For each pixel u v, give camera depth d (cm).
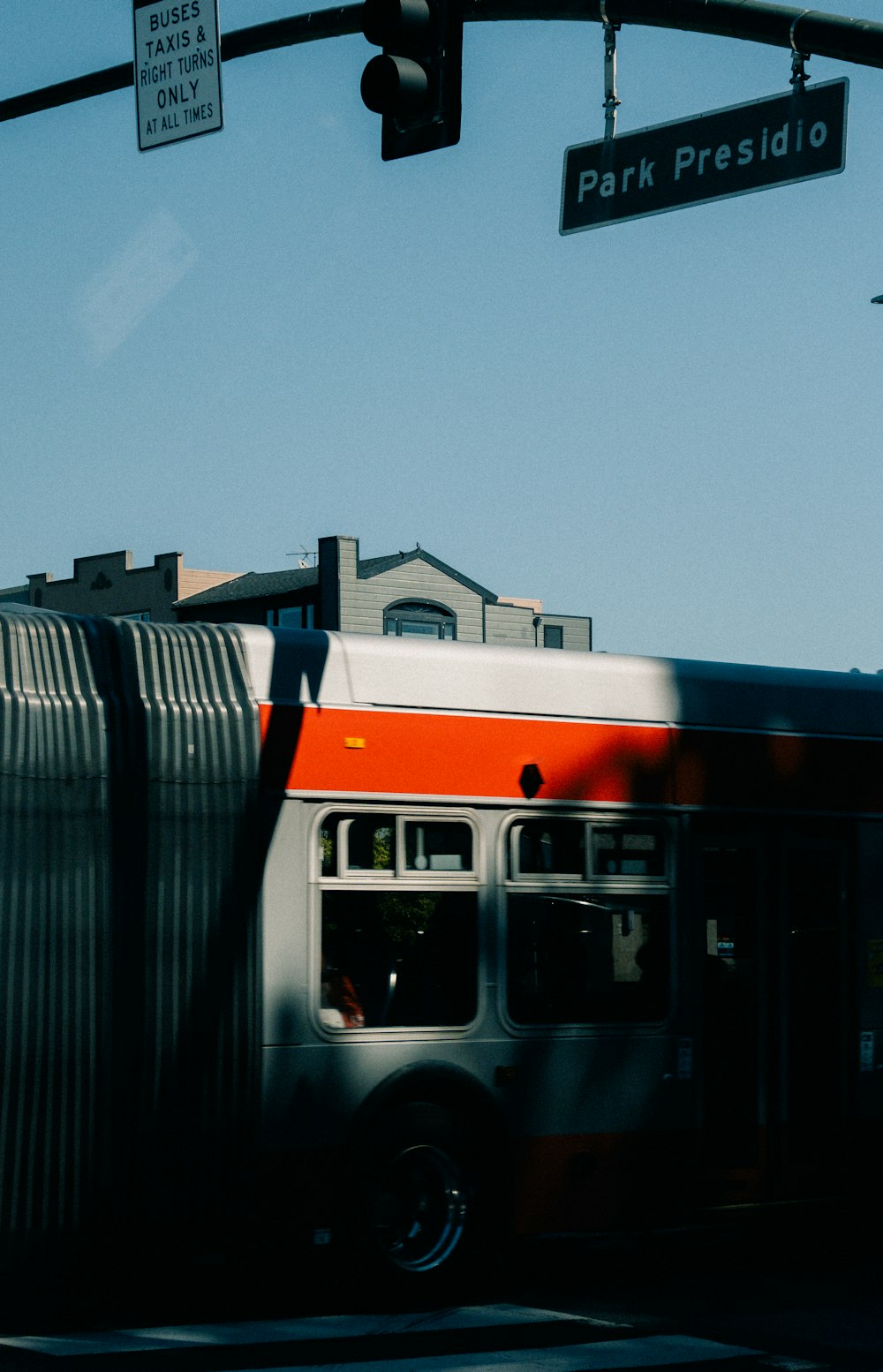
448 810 998
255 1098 916
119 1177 879
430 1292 959
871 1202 1148
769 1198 1104
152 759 912
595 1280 1055
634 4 831
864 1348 863
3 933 861
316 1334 875
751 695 1141
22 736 880
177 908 908
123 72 1013
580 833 1051
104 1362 798
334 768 960
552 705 1048
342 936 956
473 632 5206
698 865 1098
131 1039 889
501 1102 995
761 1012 1115
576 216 912
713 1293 1012
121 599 5600
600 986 1047
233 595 5278
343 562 4941
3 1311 884
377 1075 954
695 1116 1073
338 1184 938
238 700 939
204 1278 1032
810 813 1152
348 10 920
